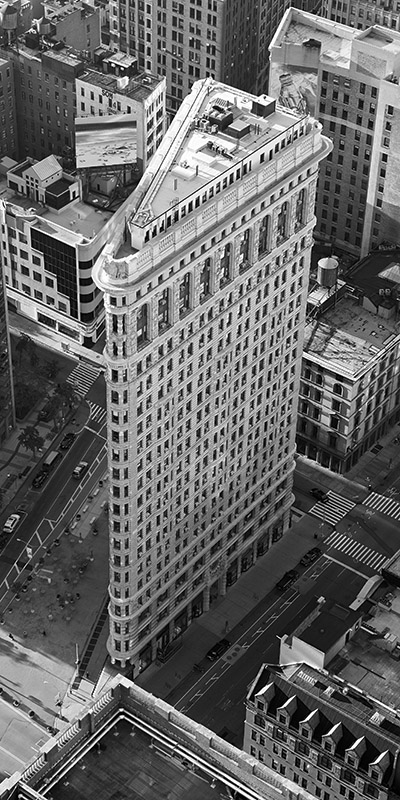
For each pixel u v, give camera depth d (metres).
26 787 154.00
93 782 160.38
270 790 158.62
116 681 166.12
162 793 159.88
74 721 163.50
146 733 164.88
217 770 161.38
